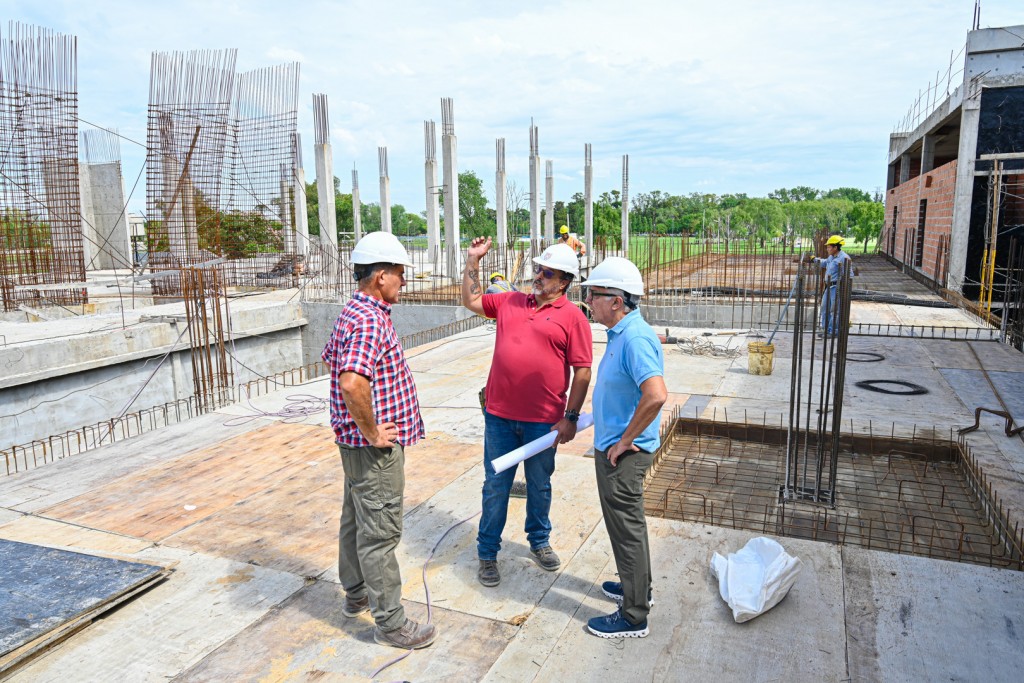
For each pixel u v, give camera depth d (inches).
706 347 395.9
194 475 212.4
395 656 122.3
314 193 2155.5
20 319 644.7
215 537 169.6
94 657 122.3
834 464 182.2
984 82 542.9
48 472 216.2
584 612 135.0
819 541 159.9
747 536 164.1
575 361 139.4
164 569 148.7
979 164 552.7
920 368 343.0
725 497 191.9
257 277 816.3
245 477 210.4
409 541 166.1
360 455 118.3
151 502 191.5
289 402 299.9
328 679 116.3
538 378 138.7
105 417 484.1
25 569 147.3
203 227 740.0
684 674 115.3
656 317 530.0
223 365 426.3
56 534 171.6
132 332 498.9
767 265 883.4
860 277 766.5
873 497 191.3
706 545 159.6
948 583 140.9
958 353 376.8
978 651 119.1
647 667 117.4
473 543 164.4
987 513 174.6
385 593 122.2
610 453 117.3
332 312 672.4
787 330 477.7
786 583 134.6
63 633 125.3
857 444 230.4
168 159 718.5
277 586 146.5
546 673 116.7
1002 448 219.3
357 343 112.0
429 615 134.1
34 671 118.2
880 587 139.9
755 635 125.4
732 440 245.9
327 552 161.6
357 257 119.0
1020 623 127.0
